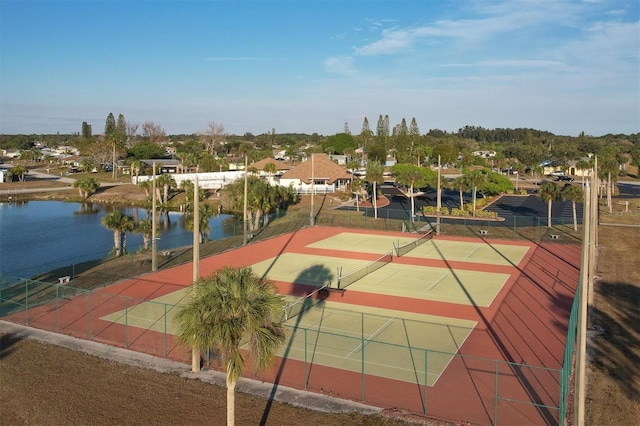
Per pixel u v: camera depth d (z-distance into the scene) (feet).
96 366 74.38
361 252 162.81
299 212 235.81
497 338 87.51
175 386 68.13
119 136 586.45
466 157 491.31
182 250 161.68
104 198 331.36
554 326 93.40
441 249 167.53
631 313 98.02
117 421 59.21
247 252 161.07
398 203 286.66
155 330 89.40
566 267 139.44
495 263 146.20
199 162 445.78
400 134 611.06
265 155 515.09
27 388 67.46
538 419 59.47
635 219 223.71
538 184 400.88
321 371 73.51
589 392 66.39
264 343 49.60
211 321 48.83
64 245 196.65
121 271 132.87
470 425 58.34
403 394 66.28
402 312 102.42
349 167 438.40
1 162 594.65
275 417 60.18
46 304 104.63
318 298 112.16
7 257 176.65
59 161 568.82
